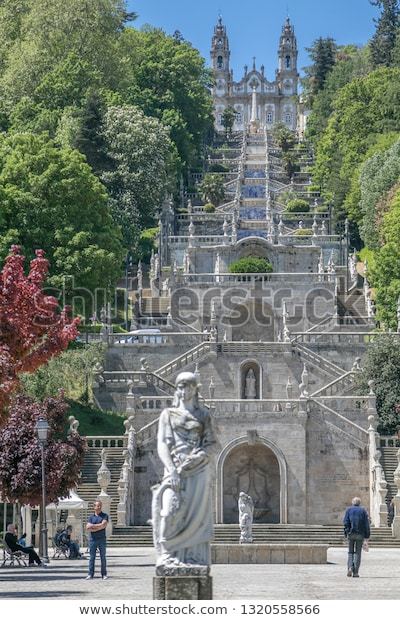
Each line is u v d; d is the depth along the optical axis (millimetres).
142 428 88438
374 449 88812
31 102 166500
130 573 54094
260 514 90812
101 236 111812
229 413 90625
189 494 31562
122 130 159500
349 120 188125
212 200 191000
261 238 141375
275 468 91188
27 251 108125
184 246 153750
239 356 104312
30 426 71500
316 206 182125
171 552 31562
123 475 84812
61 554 70938
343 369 107375
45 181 110188
